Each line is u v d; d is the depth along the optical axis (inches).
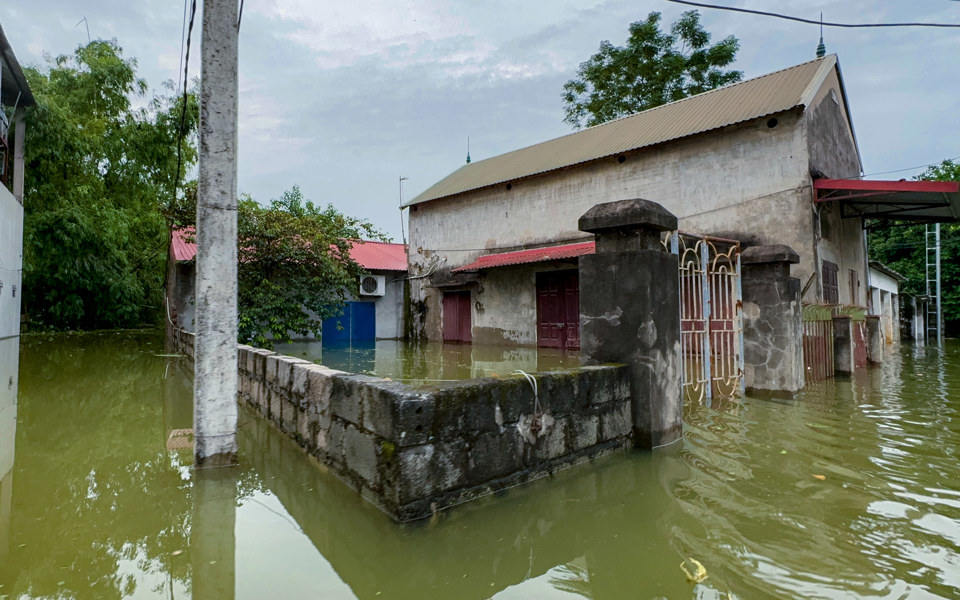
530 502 117.6
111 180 838.5
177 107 813.9
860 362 372.5
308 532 109.7
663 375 161.5
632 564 92.0
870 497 118.5
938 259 904.9
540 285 538.6
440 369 345.7
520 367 355.3
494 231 605.9
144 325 944.9
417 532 102.1
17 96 590.6
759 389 247.4
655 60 835.4
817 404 220.7
